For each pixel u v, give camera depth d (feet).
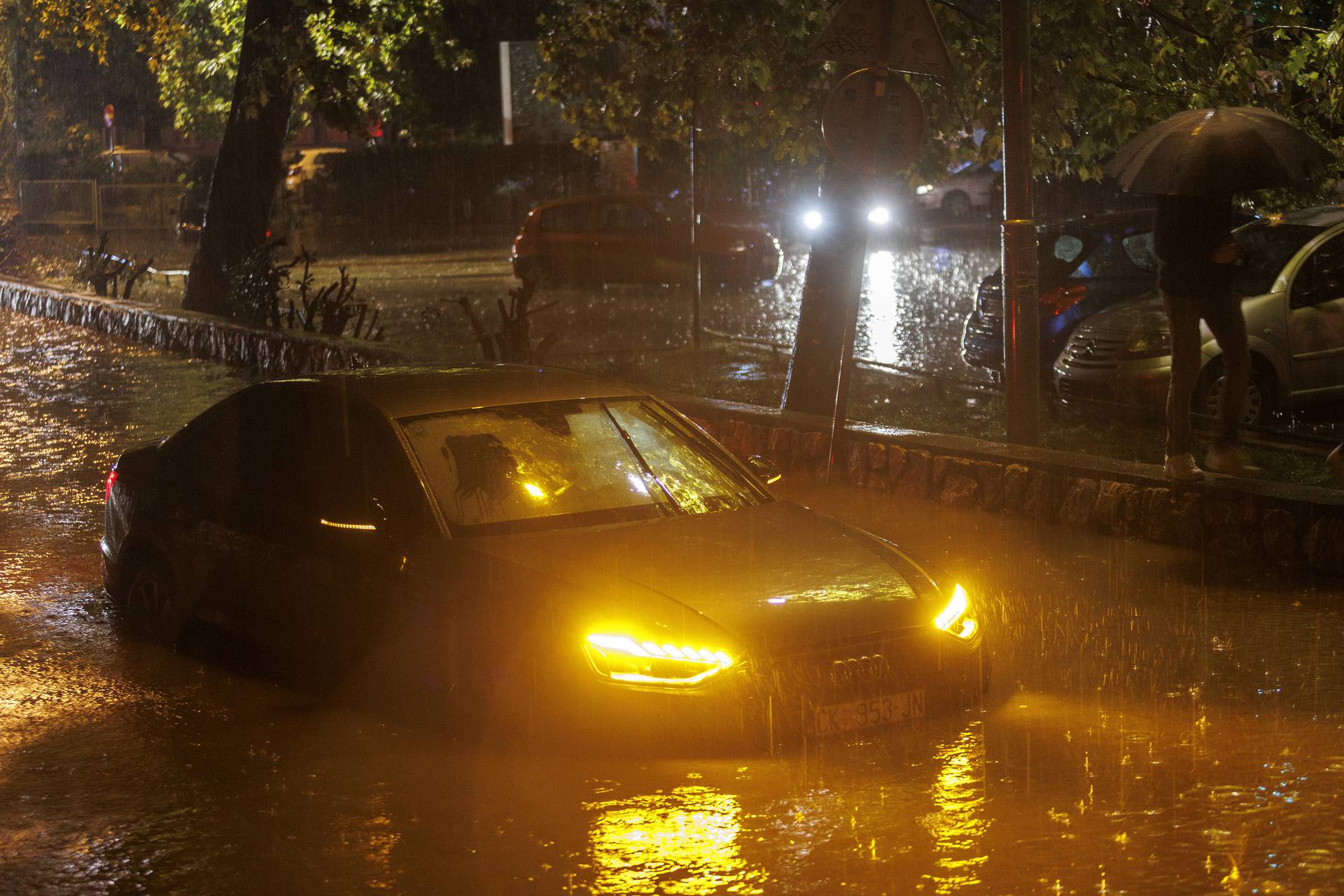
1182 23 37.63
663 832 14.83
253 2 68.64
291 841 15.08
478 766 16.71
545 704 16.51
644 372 51.31
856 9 27.02
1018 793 15.65
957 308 70.54
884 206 32.68
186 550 21.93
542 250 89.04
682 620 16.55
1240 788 15.76
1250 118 26.71
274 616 20.30
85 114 154.10
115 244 135.85
